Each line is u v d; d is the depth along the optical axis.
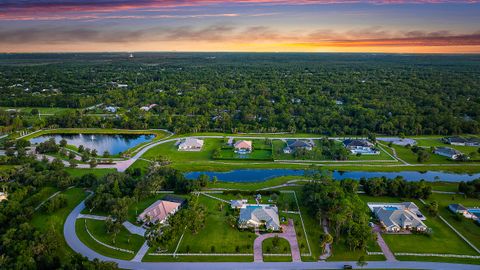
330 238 105.38
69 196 144.62
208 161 188.62
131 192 142.88
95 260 93.62
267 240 114.25
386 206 134.75
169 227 109.31
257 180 169.62
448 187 156.88
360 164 185.50
